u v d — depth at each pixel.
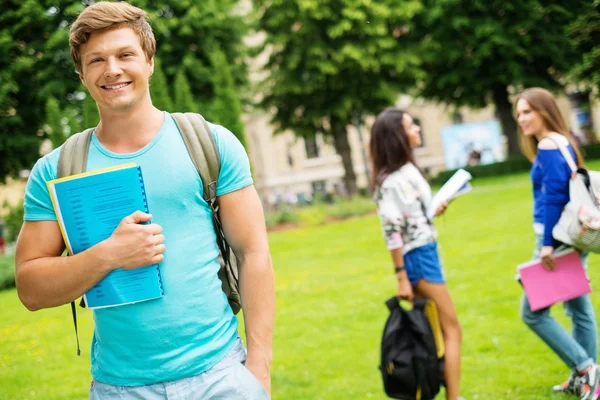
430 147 41.12
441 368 4.23
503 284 8.22
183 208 2.14
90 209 2.09
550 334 4.30
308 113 27.61
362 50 25.66
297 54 25.92
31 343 8.09
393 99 26.64
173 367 2.08
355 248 13.59
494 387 4.98
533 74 27.27
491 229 12.76
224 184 2.24
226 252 2.31
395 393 4.18
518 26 25.84
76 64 2.19
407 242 4.27
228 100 19.91
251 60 29.19
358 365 6.02
